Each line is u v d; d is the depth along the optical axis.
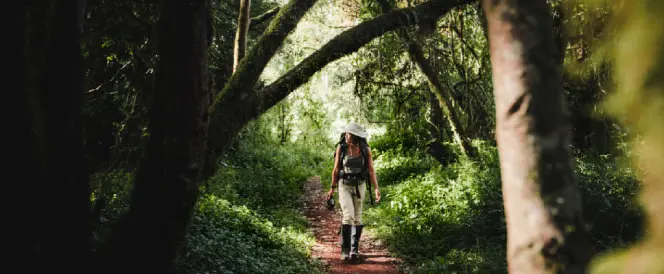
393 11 4.41
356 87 9.34
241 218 8.09
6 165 2.85
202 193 8.19
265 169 15.03
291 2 4.72
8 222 2.89
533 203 1.24
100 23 4.91
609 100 0.46
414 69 10.38
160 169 3.41
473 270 5.84
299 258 7.07
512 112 1.29
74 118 3.27
